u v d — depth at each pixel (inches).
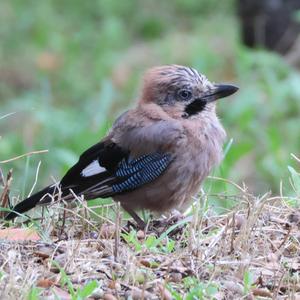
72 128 753.6
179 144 447.8
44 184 633.6
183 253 383.2
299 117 767.1
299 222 418.9
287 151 709.9
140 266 370.0
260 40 855.7
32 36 1048.8
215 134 457.7
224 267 373.4
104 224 415.8
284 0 849.5
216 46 983.6
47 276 362.0
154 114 457.4
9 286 339.6
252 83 806.5
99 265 373.4
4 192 437.1
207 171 458.3
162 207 459.2
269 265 381.1
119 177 454.0
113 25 1044.5
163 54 974.4
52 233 414.6
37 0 1104.2
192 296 346.0
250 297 356.2
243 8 858.8
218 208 484.1
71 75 951.0
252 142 703.1
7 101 896.9
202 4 1107.9
